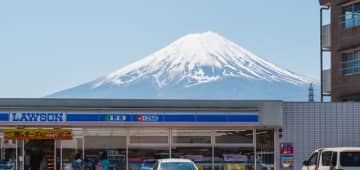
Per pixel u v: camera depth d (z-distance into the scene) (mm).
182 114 33281
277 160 34438
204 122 33344
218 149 34188
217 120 33375
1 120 32594
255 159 34281
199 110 33344
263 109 33594
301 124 34969
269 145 34500
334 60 45406
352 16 44000
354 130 35344
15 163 33531
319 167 26484
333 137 35156
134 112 33125
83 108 32906
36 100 32906
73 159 33719
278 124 33688
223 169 34125
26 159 33625
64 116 32844
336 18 45312
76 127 33625
